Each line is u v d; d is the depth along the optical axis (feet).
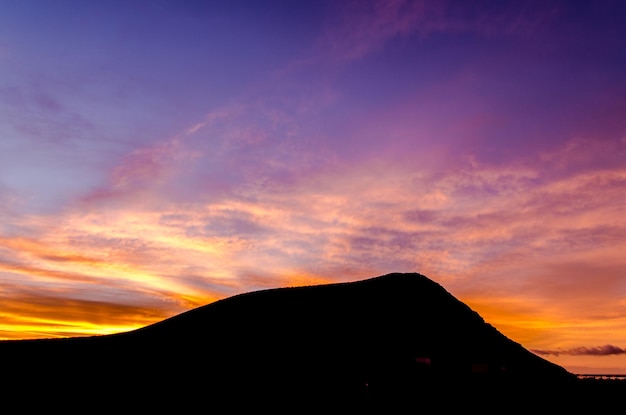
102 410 90.02
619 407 92.84
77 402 93.61
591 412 92.43
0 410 89.10
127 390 99.19
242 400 93.25
